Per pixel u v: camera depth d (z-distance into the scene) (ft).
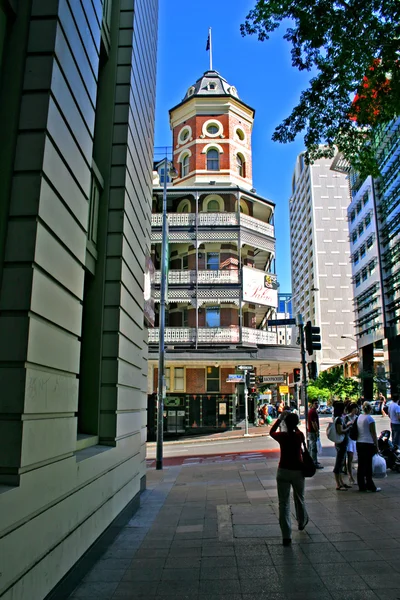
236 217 93.76
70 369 15.47
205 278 92.53
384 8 27.43
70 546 15.02
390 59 28.37
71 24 15.65
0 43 13.53
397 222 123.85
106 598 14.66
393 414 41.04
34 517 12.14
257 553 18.75
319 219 297.74
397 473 36.24
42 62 13.80
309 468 21.03
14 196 12.87
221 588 15.35
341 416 31.68
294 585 15.39
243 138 104.01
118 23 27.35
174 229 93.40
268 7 29.76
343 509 25.40
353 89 31.76
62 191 14.75
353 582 15.46
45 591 12.69
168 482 39.09
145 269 33.96
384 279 134.21
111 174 24.97
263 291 94.22
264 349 88.79
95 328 23.06
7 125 13.33
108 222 24.27
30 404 12.03
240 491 33.04
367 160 34.53
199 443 78.33
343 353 277.23
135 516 26.40
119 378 23.15
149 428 88.43
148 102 35.12
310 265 302.66
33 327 12.39
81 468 16.43
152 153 38.27
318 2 28.50
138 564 17.88
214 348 88.69
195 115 102.12
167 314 96.02
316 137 33.91
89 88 17.98
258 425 101.19
